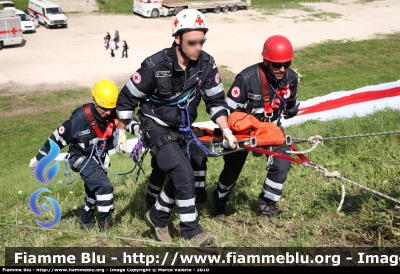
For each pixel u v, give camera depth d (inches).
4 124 805.2
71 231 209.0
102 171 211.6
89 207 217.6
